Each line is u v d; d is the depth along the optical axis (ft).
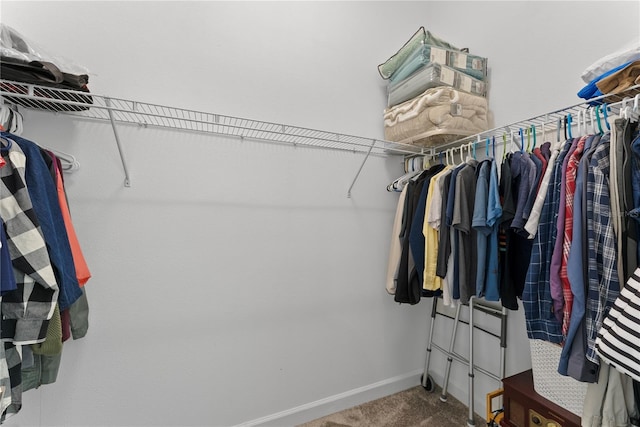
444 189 4.58
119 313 4.25
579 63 4.29
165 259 4.50
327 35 5.73
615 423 2.86
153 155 4.39
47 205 2.87
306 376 5.60
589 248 2.79
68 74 3.16
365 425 5.44
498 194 3.92
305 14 5.52
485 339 5.63
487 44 5.67
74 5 3.97
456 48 5.70
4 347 2.66
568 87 4.42
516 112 5.15
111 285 4.20
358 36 6.06
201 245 4.72
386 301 6.37
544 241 3.25
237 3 4.95
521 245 4.19
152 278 4.42
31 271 2.58
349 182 5.94
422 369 6.82
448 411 5.79
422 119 4.96
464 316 6.05
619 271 2.67
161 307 4.49
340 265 5.87
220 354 4.90
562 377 3.66
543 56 4.75
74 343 4.04
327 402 5.74
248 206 5.04
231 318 4.96
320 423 5.51
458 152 5.98
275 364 5.32
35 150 2.93
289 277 5.41
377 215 6.24
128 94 4.21
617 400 2.86
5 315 2.54
